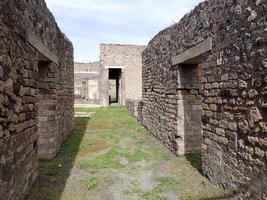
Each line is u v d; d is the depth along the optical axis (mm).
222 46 4246
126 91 23734
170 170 5559
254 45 3404
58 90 7199
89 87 31594
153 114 9484
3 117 3105
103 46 23312
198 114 6746
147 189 4570
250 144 3570
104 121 13609
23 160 4008
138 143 8320
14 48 3520
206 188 4484
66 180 4992
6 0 3189
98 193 4402
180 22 6277
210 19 4637
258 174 3396
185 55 5910
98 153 7105
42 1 5250
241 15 3678
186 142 6723
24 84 4043
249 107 3572
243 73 3678
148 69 10242
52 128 6496
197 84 6719
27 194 4227
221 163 4383
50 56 6062
